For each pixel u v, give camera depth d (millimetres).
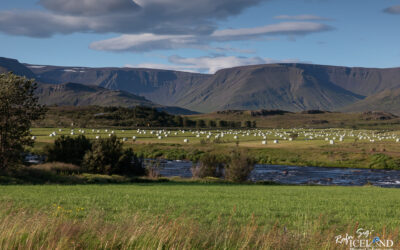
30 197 23984
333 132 161375
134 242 10172
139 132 129250
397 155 74188
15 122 38062
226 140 101875
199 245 10336
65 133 112000
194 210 20703
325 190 36969
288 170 63938
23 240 9875
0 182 33438
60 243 9477
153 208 20688
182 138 107500
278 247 10180
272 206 23328
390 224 17969
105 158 46969
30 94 39062
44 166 43625
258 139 109000
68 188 31047
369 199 28766
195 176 51000
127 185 37406
